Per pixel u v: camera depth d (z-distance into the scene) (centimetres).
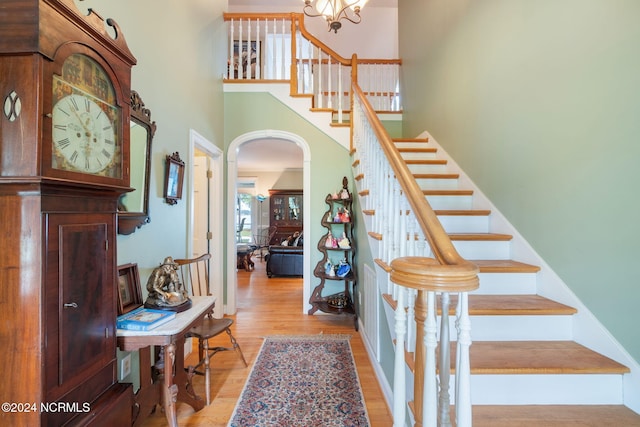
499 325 170
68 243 109
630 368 139
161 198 221
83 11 142
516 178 225
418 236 147
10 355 98
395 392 109
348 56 641
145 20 198
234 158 381
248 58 390
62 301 106
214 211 365
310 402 203
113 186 126
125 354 182
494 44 254
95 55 119
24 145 94
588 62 163
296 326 342
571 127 175
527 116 214
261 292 495
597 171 158
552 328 171
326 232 385
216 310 361
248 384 225
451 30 332
